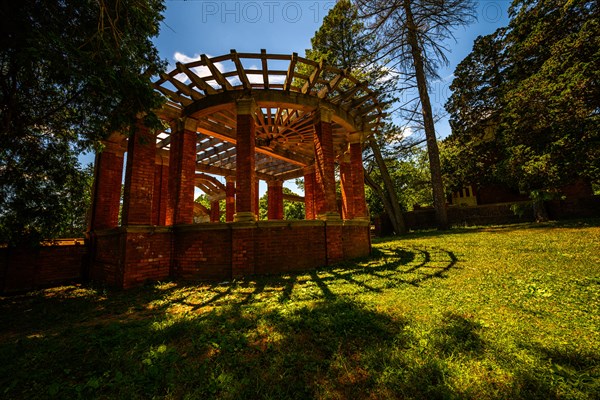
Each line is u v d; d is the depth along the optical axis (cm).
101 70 438
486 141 1944
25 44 373
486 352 257
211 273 684
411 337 295
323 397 207
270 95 789
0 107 503
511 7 1541
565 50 1146
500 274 542
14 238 695
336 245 813
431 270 628
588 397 190
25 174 680
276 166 1628
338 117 914
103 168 886
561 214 1608
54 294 650
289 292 515
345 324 341
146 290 613
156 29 591
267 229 716
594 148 1075
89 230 864
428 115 1706
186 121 825
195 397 213
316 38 1895
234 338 318
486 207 1852
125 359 280
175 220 768
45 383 247
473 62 1934
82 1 447
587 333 285
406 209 3170
